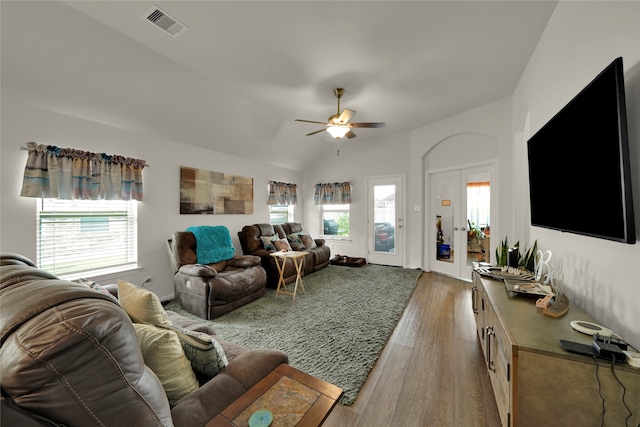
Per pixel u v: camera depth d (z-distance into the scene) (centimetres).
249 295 337
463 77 309
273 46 246
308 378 107
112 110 286
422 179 500
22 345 54
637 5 117
